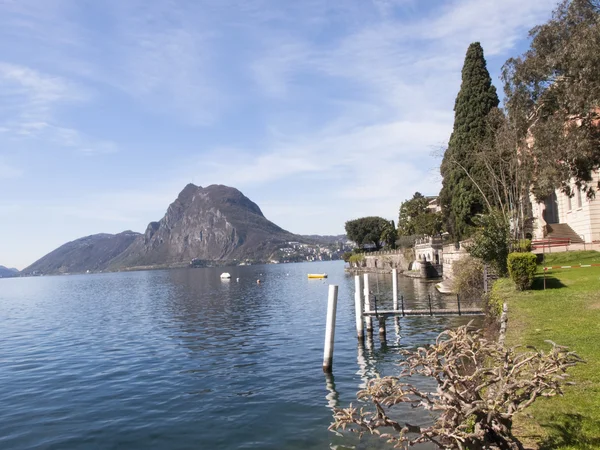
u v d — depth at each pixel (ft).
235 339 109.70
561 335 50.85
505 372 27.40
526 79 79.97
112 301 275.18
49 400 64.80
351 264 494.18
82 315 195.00
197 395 63.57
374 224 519.60
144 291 370.12
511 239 107.34
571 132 69.92
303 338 103.60
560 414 32.30
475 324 90.99
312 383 65.92
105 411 58.70
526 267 81.61
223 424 51.65
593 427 29.94
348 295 209.87
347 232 536.01
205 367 80.69
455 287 147.02
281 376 70.90
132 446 46.93
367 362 76.23
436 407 26.71
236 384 68.03
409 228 385.91
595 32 64.08
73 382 74.90
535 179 87.51
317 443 44.21
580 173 74.08
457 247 163.73
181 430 50.67
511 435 27.50
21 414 58.80
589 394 34.65
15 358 99.66
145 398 63.57
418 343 88.38
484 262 114.01
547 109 83.61
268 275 579.07
